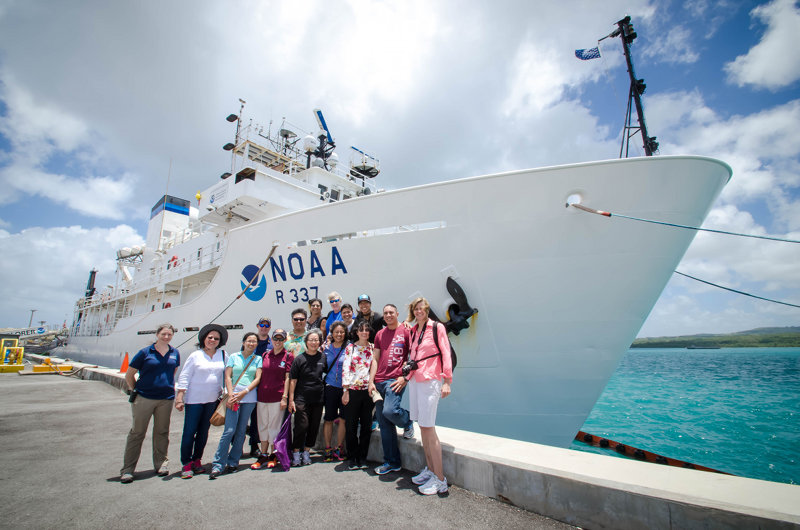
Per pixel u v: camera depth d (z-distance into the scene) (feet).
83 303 92.58
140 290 55.98
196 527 9.27
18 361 66.08
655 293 17.35
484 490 10.44
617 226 16.70
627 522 7.78
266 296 26.86
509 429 19.53
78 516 9.93
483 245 18.57
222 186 37.50
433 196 19.72
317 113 49.88
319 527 9.14
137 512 10.15
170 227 66.80
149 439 19.15
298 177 43.83
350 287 22.40
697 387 71.46
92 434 20.45
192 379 13.58
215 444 17.78
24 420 24.43
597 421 41.70
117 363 57.21
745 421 40.09
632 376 100.27
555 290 17.74
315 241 23.97
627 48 24.06
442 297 19.69
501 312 18.63
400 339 12.87
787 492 7.31
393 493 11.00
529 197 17.60
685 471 8.82
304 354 14.51
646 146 22.80
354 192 46.62
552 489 9.05
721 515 6.70
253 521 9.52
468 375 19.42
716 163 16.28
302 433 13.79
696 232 16.93
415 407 11.42
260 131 50.01
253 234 27.84
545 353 18.35
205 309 32.42
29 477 13.20
